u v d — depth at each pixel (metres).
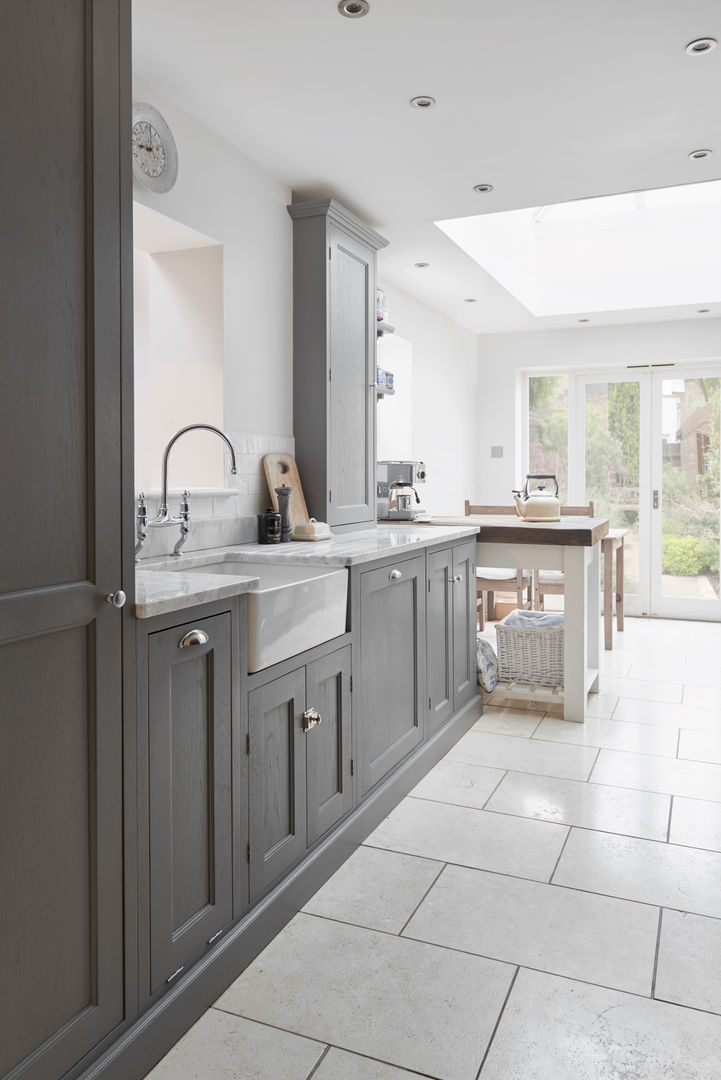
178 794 1.58
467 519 4.23
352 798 2.41
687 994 1.69
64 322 1.28
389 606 2.73
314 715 2.10
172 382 2.95
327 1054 1.52
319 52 2.30
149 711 1.48
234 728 1.75
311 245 3.26
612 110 2.68
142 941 1.47
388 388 3.99
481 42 2.25
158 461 2.98
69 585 1.29
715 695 4.07
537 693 3.76
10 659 1.20
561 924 1.97
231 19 2.12
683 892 2.12
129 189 1.41
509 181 3.29
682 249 5.47
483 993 1.70
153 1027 1.48
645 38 2.24
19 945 1.22
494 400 6.51
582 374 6.54
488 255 4.67
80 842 1.33
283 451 3.24
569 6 2.08
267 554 2.52
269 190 3.15
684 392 6.23
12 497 1.19
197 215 2.72
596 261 5.70
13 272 1.19
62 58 1.26
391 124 2.76
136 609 1.42
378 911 2.04
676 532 6.32
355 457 3.54
